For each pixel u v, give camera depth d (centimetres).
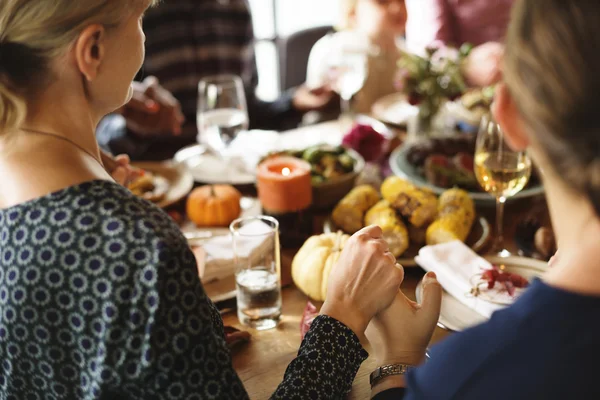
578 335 48
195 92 264
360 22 252
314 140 196
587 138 46
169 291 64
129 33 72
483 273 110
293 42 305
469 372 51
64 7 66
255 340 107
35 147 70
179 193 156
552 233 124
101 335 65
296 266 118
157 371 65
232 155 183
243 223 113
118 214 66
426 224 129
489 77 224
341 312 87
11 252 67
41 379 70
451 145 168
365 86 238
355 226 133
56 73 69
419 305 94
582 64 45
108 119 249
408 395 55
